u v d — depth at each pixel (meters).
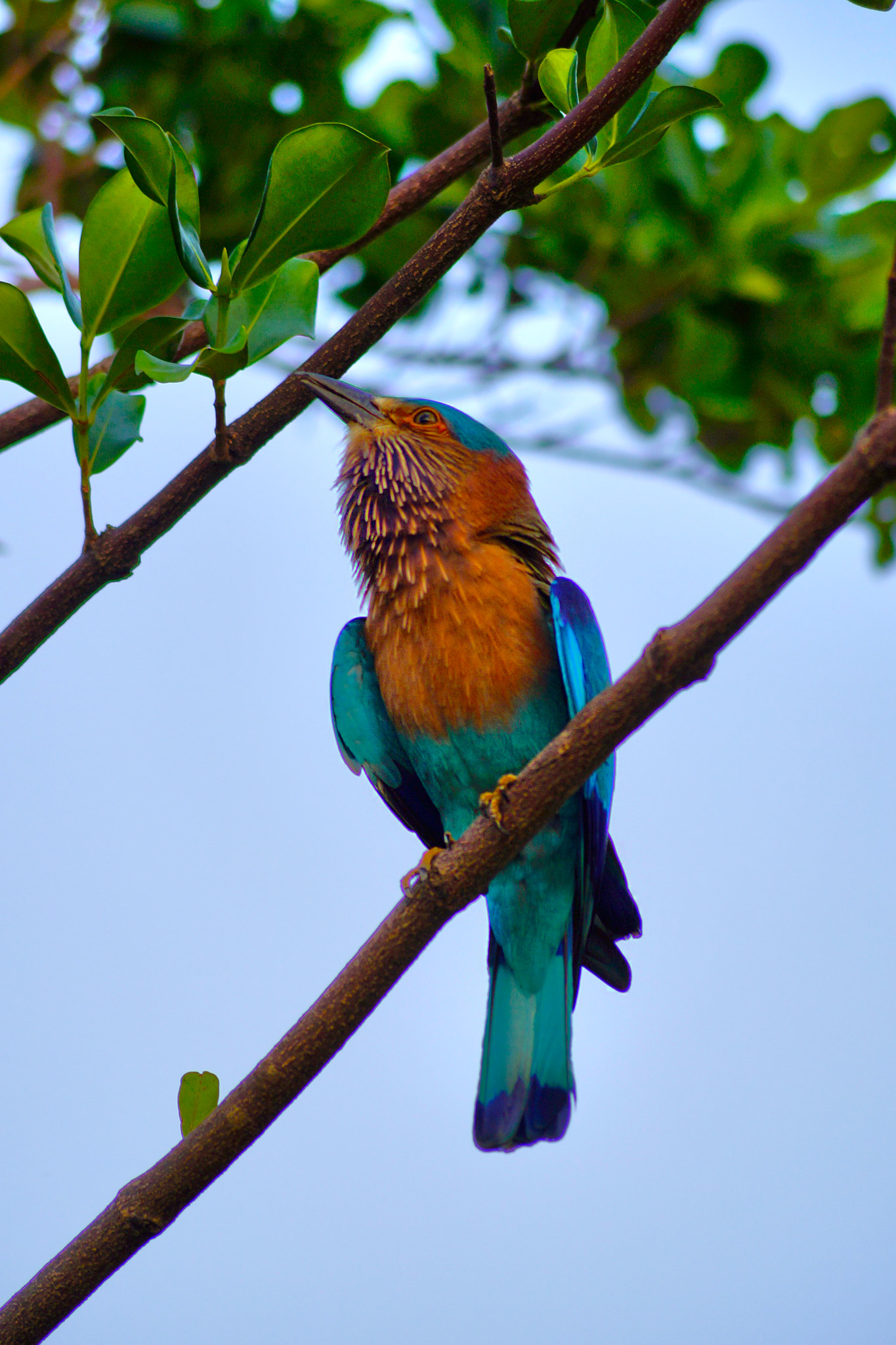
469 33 12.48
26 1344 6.44
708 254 13.33
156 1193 6.62
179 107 13.22
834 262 13.34
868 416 13.91
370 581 10.10
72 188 13.23
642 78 7.36
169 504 7.61
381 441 10.02
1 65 13.16
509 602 9.57
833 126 13.03
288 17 13.12
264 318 7.04
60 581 7.58
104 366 8.09
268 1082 6.75
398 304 7.98
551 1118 9.44
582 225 13.49
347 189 6.67
